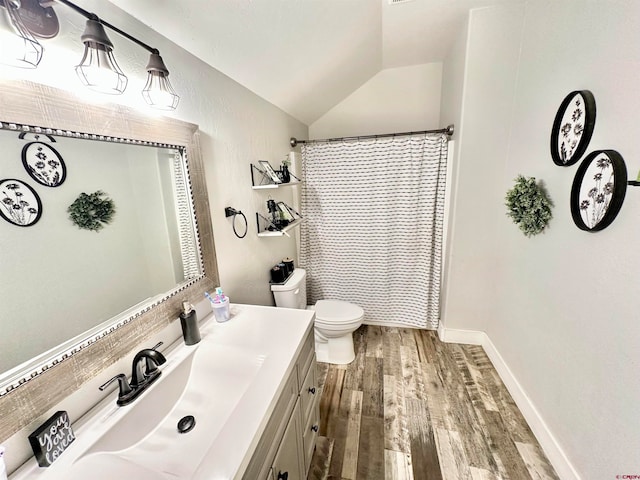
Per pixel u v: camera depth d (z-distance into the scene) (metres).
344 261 2.67
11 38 0.52
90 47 0.66
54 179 0.69
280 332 1.17
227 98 1.46
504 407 1.71
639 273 0.92
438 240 2.38
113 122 0.83
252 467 0.70
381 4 1.67
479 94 1.88
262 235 1.78
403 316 2.64
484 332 2.30
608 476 1.04
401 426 1.60
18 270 0.63
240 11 1.12
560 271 1.34
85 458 0.66
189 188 1.15
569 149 1.26
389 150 2.32
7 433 0.59
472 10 1.76
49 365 0.67
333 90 2.51
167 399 0.91
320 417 1.68
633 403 0.94
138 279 0.95
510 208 1.65
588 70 1.17
